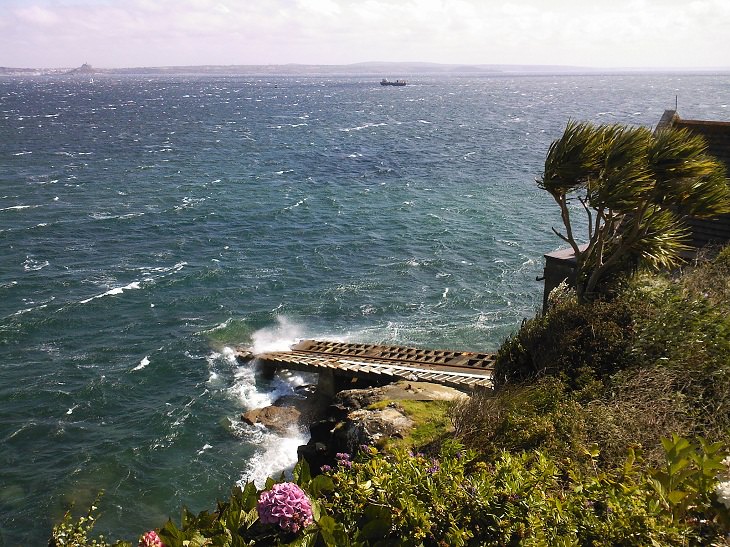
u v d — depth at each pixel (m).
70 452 22.70
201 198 60.91
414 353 24.67
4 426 24.27
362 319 34.03
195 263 42.56
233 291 37.81
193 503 20.17
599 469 7.82
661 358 10.11
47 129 117.06
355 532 6.12
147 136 109.38
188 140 104.81
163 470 21.64
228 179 70.94
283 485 6.04
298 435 23.08
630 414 8.82
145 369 28.58
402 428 11.66
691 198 14.30
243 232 50.06
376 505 6.26
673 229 16.31
